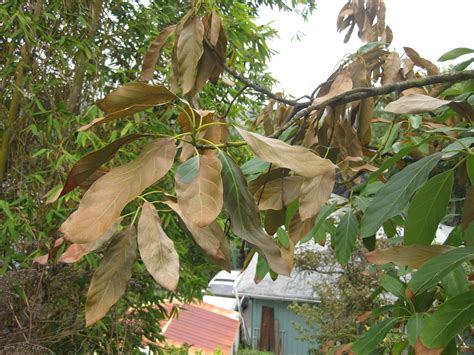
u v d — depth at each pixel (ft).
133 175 1.84
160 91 2.13
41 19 12.22
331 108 3.53
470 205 2.83
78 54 11.90
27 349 9.79
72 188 2.11
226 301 41.04
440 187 2.65
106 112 2.14
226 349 29.81
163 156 1.92
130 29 13.01
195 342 29.66
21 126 12.05
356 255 18.78
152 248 1.93
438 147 4.74
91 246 2.23
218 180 1.87
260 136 2.06
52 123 11.21
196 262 15.38
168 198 2.25
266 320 34.27
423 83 3.05
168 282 1.86
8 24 10.50
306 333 25.80
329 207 4.23
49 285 10.81
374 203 2.80
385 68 4.47
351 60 3.96
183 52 3.51
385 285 3.95
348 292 18.61
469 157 2.74
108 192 1.79
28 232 10.81
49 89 12.14
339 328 19.47
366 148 4.80
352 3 5.66
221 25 3.87
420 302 3.65
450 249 2.52
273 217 3.19
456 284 3.26
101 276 2.06
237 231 2.25
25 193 11.80
